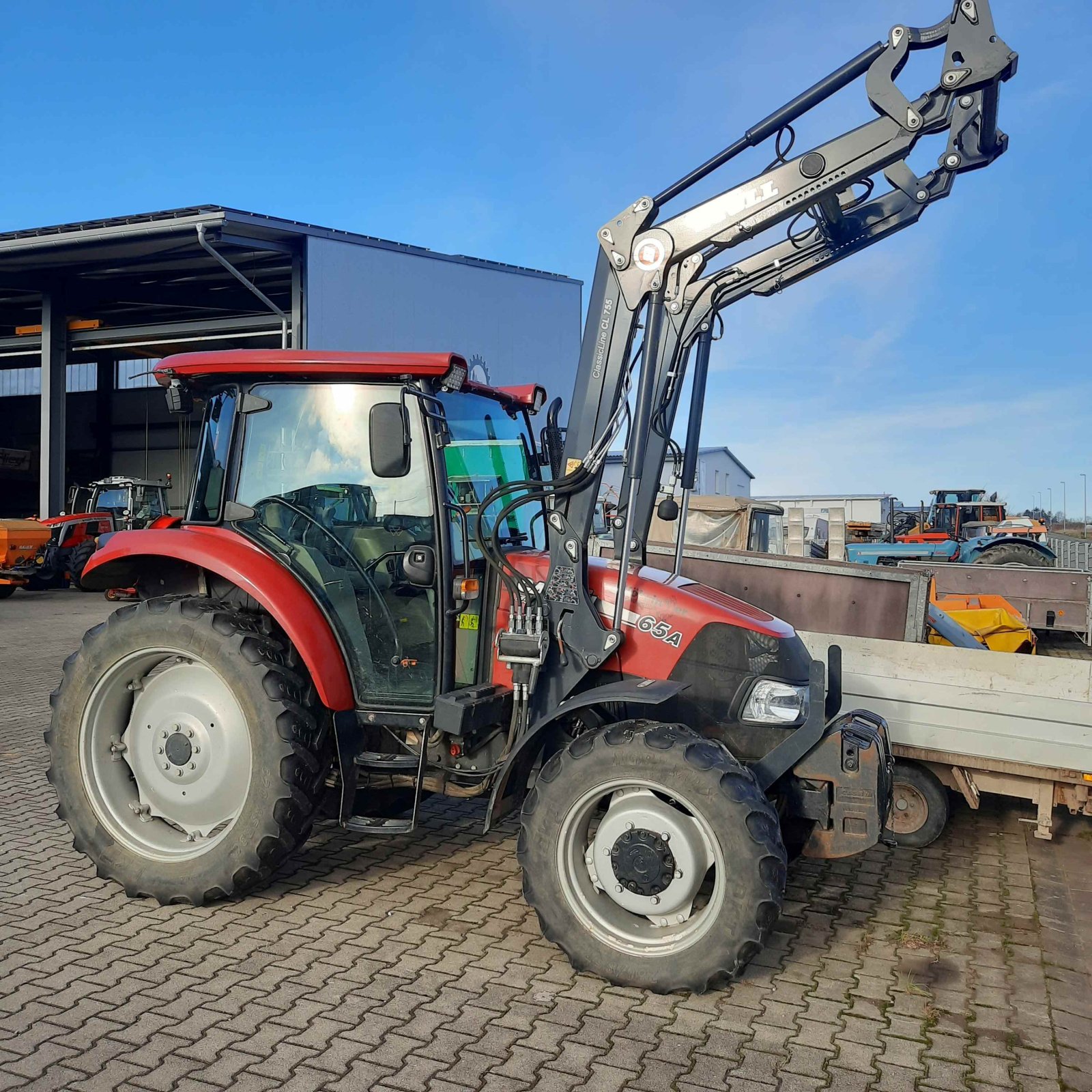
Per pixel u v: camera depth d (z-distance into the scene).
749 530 10.18
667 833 3.21
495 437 4.35
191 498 4.31
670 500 4.31
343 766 3.79
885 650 4.86
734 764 3.20
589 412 3.73
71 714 3.97
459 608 3.88
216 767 3.88
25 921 3.67
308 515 4.00
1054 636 14.05
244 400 4.07
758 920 3.06
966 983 3.33
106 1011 2.97
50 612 15.49
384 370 3.85
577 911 3.28
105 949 3.43
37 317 25.12
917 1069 2.76
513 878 4.22
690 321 4.23
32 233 17.66
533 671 3.66
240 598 4.23
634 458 3.62
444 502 3.85
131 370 31.02
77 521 19.03
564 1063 2.74
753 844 3.07
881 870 4.52
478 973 3.29
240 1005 3.03
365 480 3.94
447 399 4.05
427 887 4.09
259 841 3.71
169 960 3.34
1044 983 3.33
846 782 3.42
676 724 3.37
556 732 3.86
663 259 3.60
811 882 4.32
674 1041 2.88
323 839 4.69
